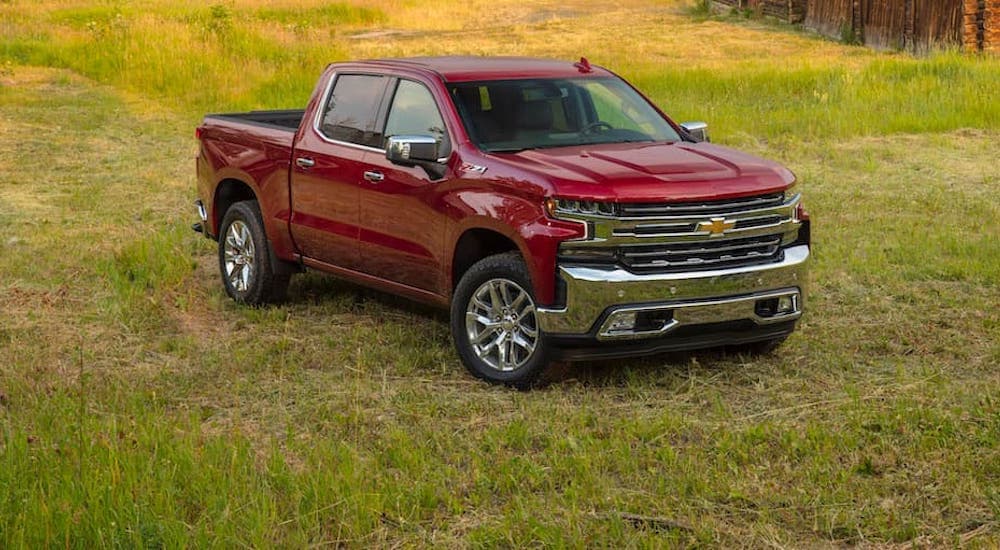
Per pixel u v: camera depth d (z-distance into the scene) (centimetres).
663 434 579
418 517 487
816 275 912
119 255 981
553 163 668
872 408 616
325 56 2428
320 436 591
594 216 631
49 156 1555
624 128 757
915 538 466
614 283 632
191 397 663
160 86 2205
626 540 462
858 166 1423
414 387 672
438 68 758
